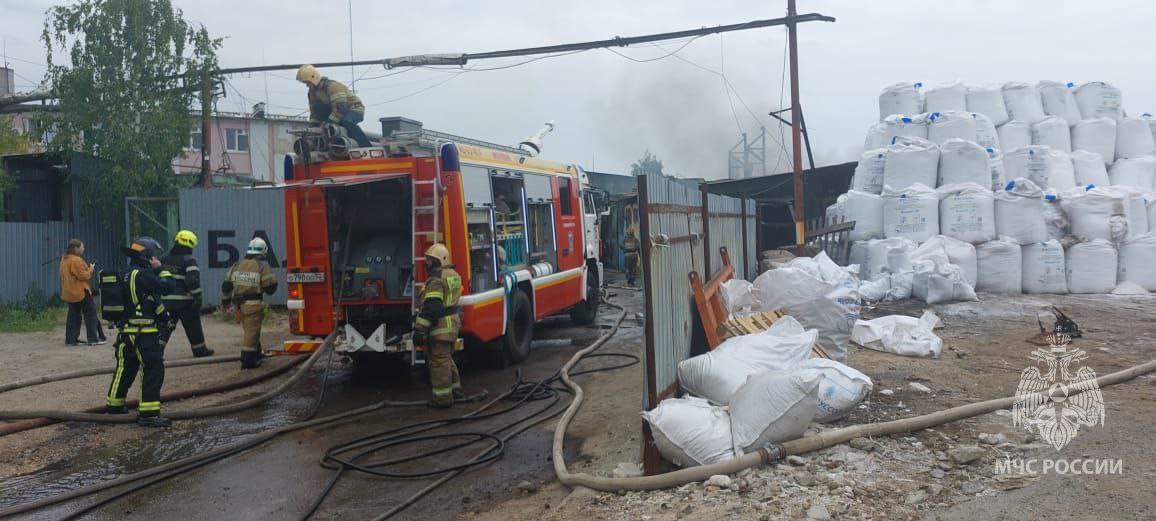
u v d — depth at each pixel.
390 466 6.04
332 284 8.68
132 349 7.21
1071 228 14.20
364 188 8.78
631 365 9.29
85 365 9.72
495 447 6.28
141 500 5.43
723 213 9.78
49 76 17.64
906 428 5.38
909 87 16.16
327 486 5.59
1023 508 3.96
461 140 9.05
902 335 8.84
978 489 4.29
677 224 6.33
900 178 14.71
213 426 7.27
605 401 7.53
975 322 11.20
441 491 5.47
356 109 9.17
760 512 4.13
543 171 11.02
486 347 9.53
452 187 8.18
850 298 7.99
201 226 15.01
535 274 10.33
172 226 18.22
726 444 4.84
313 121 9.16
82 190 18.31
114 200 17.75
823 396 5.64
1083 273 13.71
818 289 7.99
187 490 5.61
